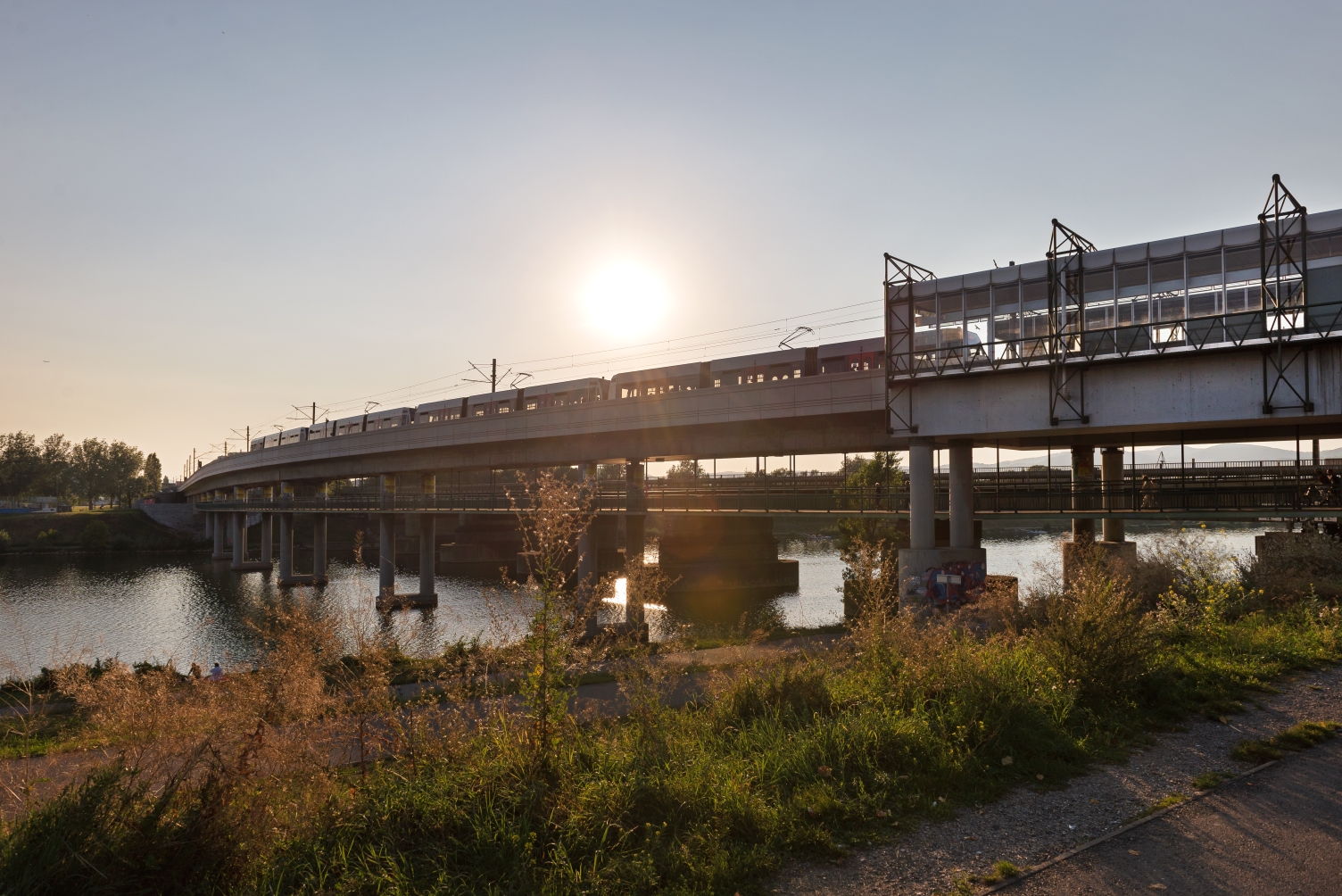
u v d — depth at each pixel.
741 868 6.12
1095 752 8.98
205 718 6.48
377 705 7.56
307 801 6.61
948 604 32.56
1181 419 27.17
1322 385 24.70
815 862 6.41
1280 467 37.91
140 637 45.66
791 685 10.89
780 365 42.25
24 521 128.12
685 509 47.41
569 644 7.65
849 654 12.91
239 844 5.90
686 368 47.09
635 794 7.02
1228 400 26.38
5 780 6.41
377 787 6.90
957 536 34.56
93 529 117.31
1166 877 6.01
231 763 6.28
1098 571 15.16
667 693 11.12
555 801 6.70
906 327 33.69
